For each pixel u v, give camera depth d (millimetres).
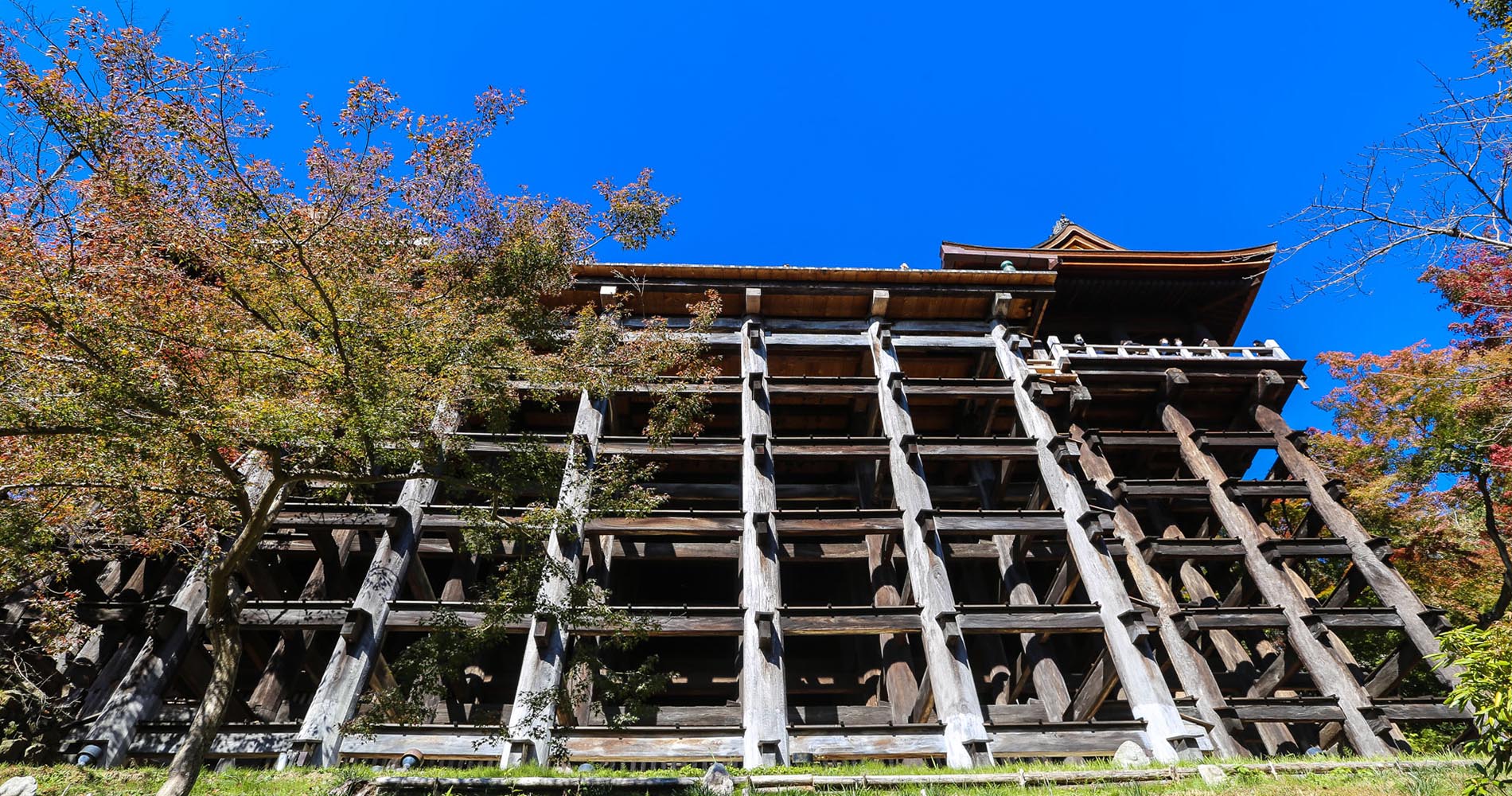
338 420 8680
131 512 11422
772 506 18453
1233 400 25719
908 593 17750
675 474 24484
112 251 9133
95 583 18234
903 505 18547
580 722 16812
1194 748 14109
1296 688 20516
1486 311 20141
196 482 9961
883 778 11070
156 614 15906
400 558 17000
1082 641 22531
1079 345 25312
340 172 11086
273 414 8055
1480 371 19531
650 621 13664
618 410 22656
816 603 25609
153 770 11609
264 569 17172
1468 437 19719
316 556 20844
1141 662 15719
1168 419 24297
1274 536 21203
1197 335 29594
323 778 10953
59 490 10383
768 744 14078
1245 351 25438
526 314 13727
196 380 8328
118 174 9047
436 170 12562
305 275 9727
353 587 21219
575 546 17141
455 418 12289
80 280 8484
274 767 14156
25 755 13055
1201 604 20844
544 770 11859
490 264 13672
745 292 23500
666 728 14344
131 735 14078
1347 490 23562
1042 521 18578
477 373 11289
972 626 16484
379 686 15555
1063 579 18781
